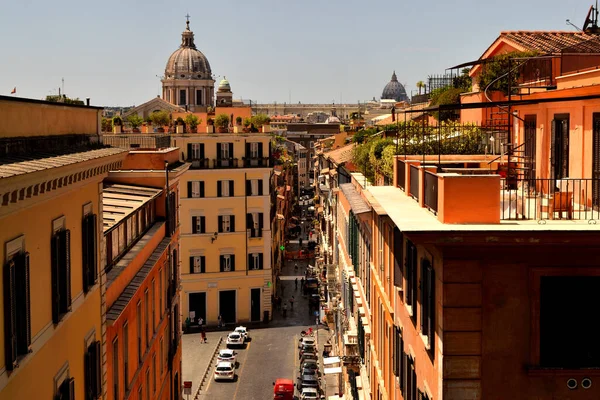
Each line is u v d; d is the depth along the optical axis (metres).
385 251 22.16
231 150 68.62
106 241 21.86
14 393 12.40
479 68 33.88
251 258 70.06
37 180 12.69
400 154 24.53
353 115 118.00
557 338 12.72
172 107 136.12
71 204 16.52
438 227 12.23
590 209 14.38
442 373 12.70
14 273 12.44
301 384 50.84
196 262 68.31
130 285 23.22
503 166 18.75
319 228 88.12
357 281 34.28
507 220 12.99
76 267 16.97
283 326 69.44
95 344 18.55
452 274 12.59
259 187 69.44
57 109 17.19
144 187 31.56
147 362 26.88
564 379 12.70
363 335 31.08
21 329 12.83
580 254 12.55
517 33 29.16
